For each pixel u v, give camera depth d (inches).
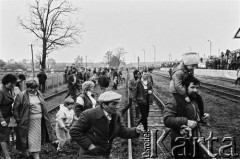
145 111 467.5
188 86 211.5
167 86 1517.0
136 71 511.2
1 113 325.4
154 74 3211.1
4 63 2819.9
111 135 206.1
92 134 202.1
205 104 828.6
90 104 332.5
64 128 378.3
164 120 213.0
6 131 330.6
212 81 1625.2
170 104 214.2
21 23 1975.9
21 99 324.5
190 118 214.2
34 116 327.0
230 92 1087.6
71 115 391.5
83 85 338.3
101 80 456.1
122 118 613.0
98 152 201.6
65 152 378.0
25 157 351.9
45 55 2010.3
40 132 329.1
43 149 388.2
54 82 1501.0
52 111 718.5
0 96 325.1
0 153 337.1
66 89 1317.7
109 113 201.2
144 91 468.4
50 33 2017.7
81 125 200.1
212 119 592.4
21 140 321.7
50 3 1999.3
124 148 386.9
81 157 204.2
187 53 216.7
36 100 329.4
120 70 1889.8
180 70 216.7
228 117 621.6
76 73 995.3
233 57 1728.6
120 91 1298.0
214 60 2091.5
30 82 326.6
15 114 324.5
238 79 1337.4
